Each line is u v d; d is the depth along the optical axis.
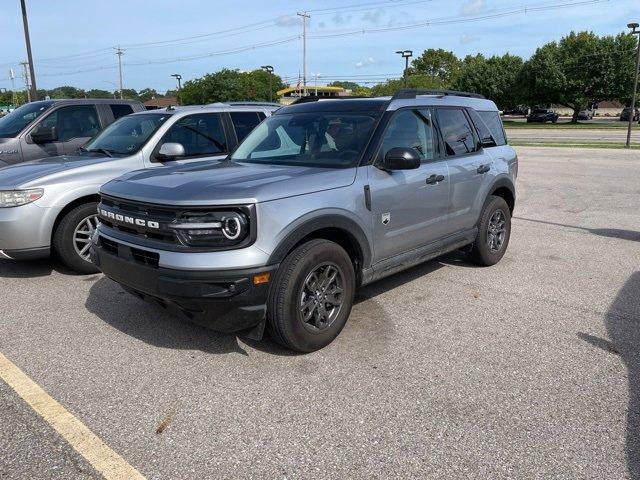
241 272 3.43
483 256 6.01
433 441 2.95
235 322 3.56
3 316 4.70
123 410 3.25
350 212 4.05
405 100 4.89
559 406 3.28
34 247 5.45
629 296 5.21
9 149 7.67
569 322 4.57
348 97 5.31
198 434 3.01
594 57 58.94
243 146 5.14
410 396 3.40
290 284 3.67
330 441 2.95
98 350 4.04
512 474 2.68
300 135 4.74
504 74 70.62
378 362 3.85
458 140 5.48
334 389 3.48
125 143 6.49
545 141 29.09
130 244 3.75
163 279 3.48
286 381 3.58
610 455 2.82
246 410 3.24
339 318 4.09
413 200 4.68
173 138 6.54
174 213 3.51
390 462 2.78
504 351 4.03
